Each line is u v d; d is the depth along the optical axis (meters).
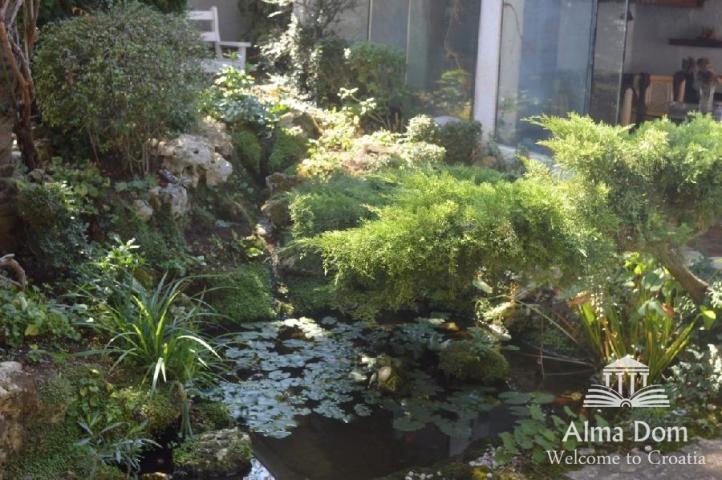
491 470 4.77
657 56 13.28
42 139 7.41
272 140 9.65
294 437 5.24
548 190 5.33
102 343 5.64
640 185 5.33
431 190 5.62
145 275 6.52
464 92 10.75
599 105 9.12
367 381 6.04
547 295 6.99
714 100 11.81
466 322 7.23
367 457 5.04
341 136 9.95
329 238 5.57
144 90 6.88
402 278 5.37
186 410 5.21
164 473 4.78
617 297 6.12
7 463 4.42
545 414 5.57
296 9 12.54
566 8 9.41
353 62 11.30
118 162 7.55
